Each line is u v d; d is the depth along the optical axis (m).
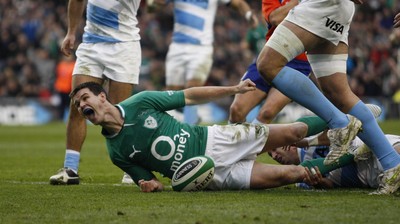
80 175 30.59
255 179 22.81
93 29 27.59
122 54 27.52
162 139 22.59
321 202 20.39
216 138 22.80
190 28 43.31
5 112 84.25
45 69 88.75
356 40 89.06
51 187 25.47
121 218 18.34
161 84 84.19
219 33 91.31
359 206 19.59
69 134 27.00
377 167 23.61
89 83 22.61
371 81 83.50
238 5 41.44
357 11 95.62
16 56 88.19
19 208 20.25
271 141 23.16
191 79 43.53
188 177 22.38
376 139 22.36
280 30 22.16
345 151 22.20
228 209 19.36
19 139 57.62
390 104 84.06
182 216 18.44
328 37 22.11
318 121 23.55
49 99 86.31
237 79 85.88
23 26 93.50
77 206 20.42
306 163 23.22
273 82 22.50
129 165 23.25
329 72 22.66
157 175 29.86
